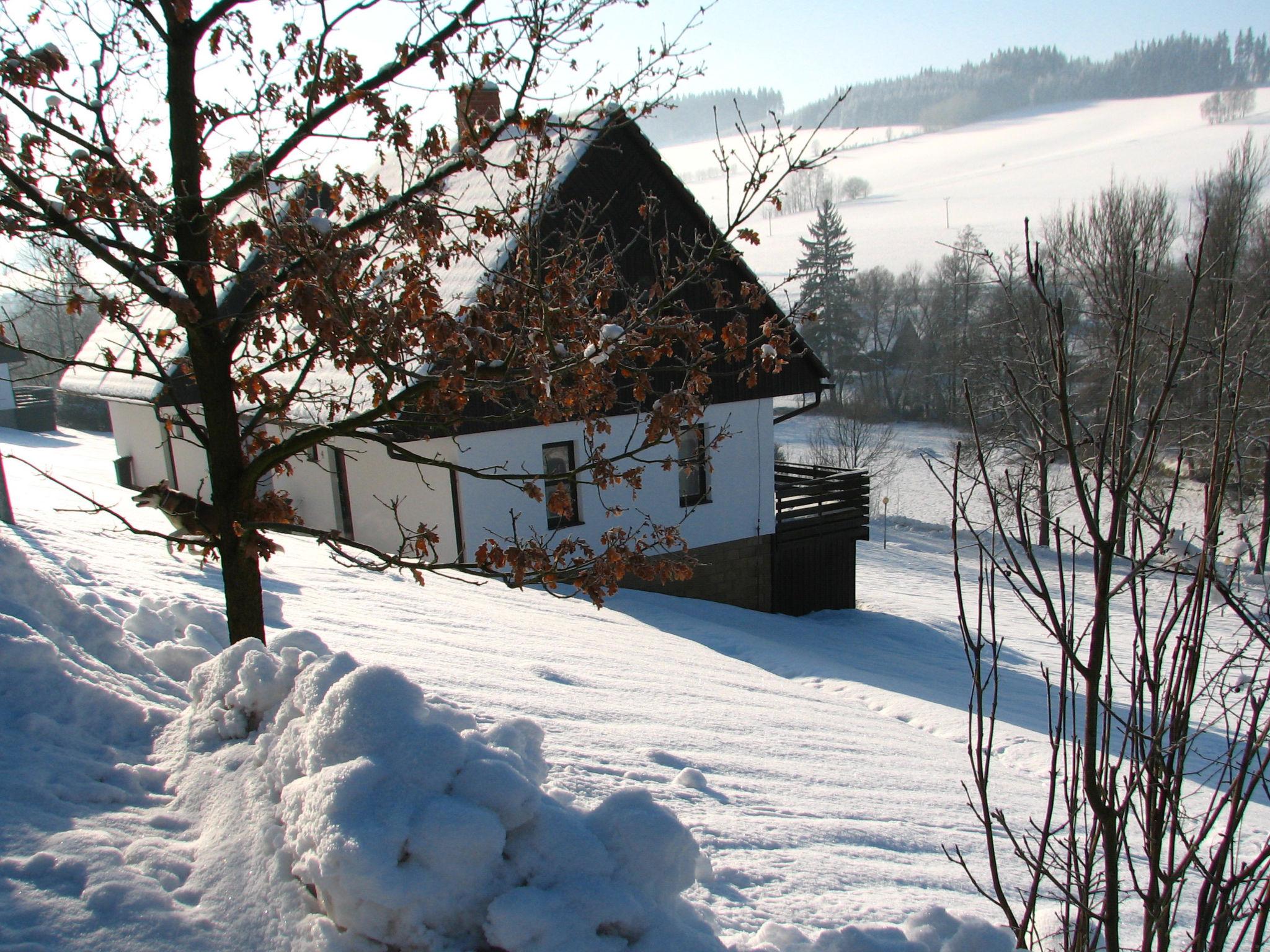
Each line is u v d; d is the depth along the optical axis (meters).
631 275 15.05
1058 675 15.23
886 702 10.49
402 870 2.70
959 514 3.18
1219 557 3.12
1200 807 7.30
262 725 3.73
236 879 2.95
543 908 2.70
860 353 70.44
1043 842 3.19
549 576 4.95
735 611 16.55
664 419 5.00
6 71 4.62
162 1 4.71
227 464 5.27
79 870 2.82
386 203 5.22
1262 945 2.80
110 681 4.24
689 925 3.13
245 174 5.05
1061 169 147.12
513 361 5.09
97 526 10.48
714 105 5.34
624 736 6.28
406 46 5.00
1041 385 3.05
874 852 5.23
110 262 4.64
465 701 6.18
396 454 5.22
